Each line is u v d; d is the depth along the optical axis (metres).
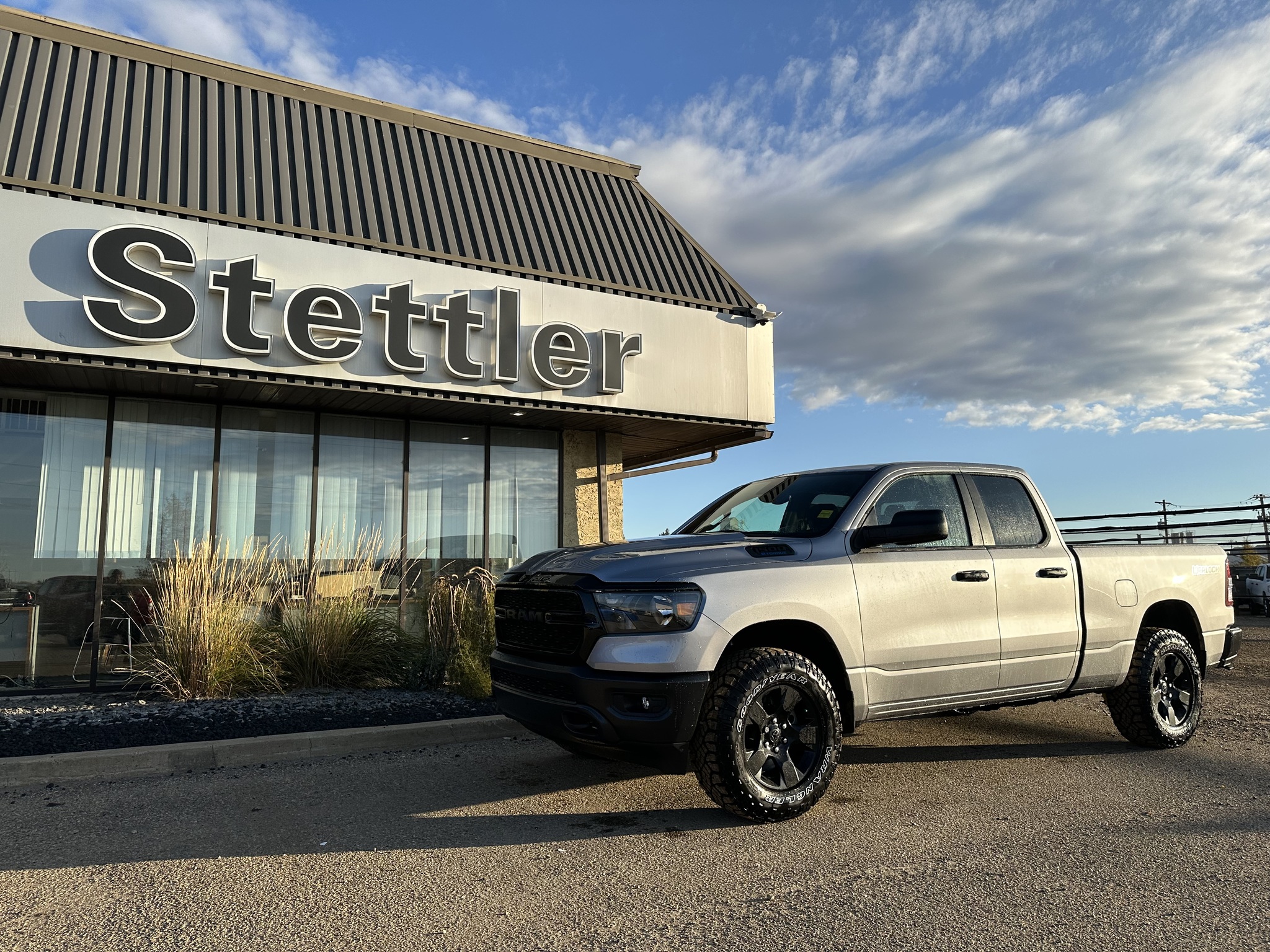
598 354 10.41
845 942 3.00
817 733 4.48
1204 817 4.42
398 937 3.09
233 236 8.49
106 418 9.30
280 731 6.41
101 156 8.37
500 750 6.32
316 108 10.41
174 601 7.76
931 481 5.54
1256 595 19.66
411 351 9.18
